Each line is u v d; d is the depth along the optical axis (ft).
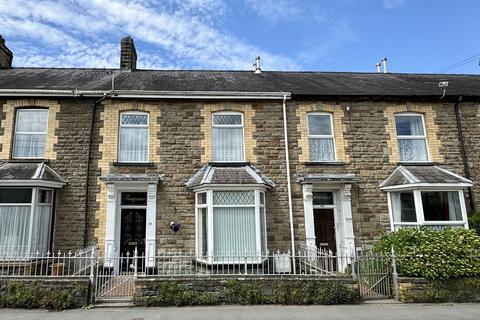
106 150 40.81
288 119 44.04
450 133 45.57
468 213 42.11
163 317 24.95
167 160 41.39
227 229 37.52
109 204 39.04
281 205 41.27
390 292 31.09
